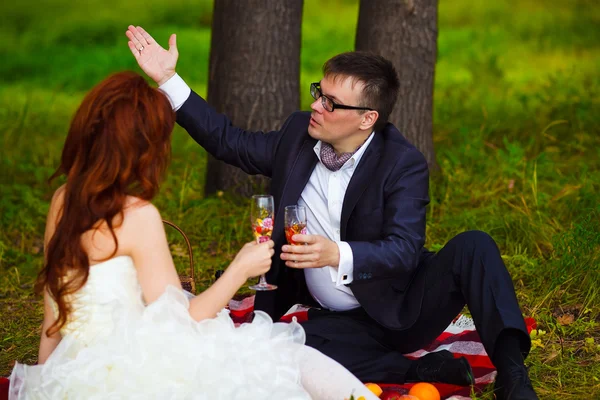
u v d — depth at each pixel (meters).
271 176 4.02
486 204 6.52
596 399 3.76
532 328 4.43
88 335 3.00
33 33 17.27
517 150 6.86
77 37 16.97
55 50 16.14
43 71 14.58
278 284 3.88
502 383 3.30
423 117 6.72
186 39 16.23
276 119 6.53
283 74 6.54
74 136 2.95
